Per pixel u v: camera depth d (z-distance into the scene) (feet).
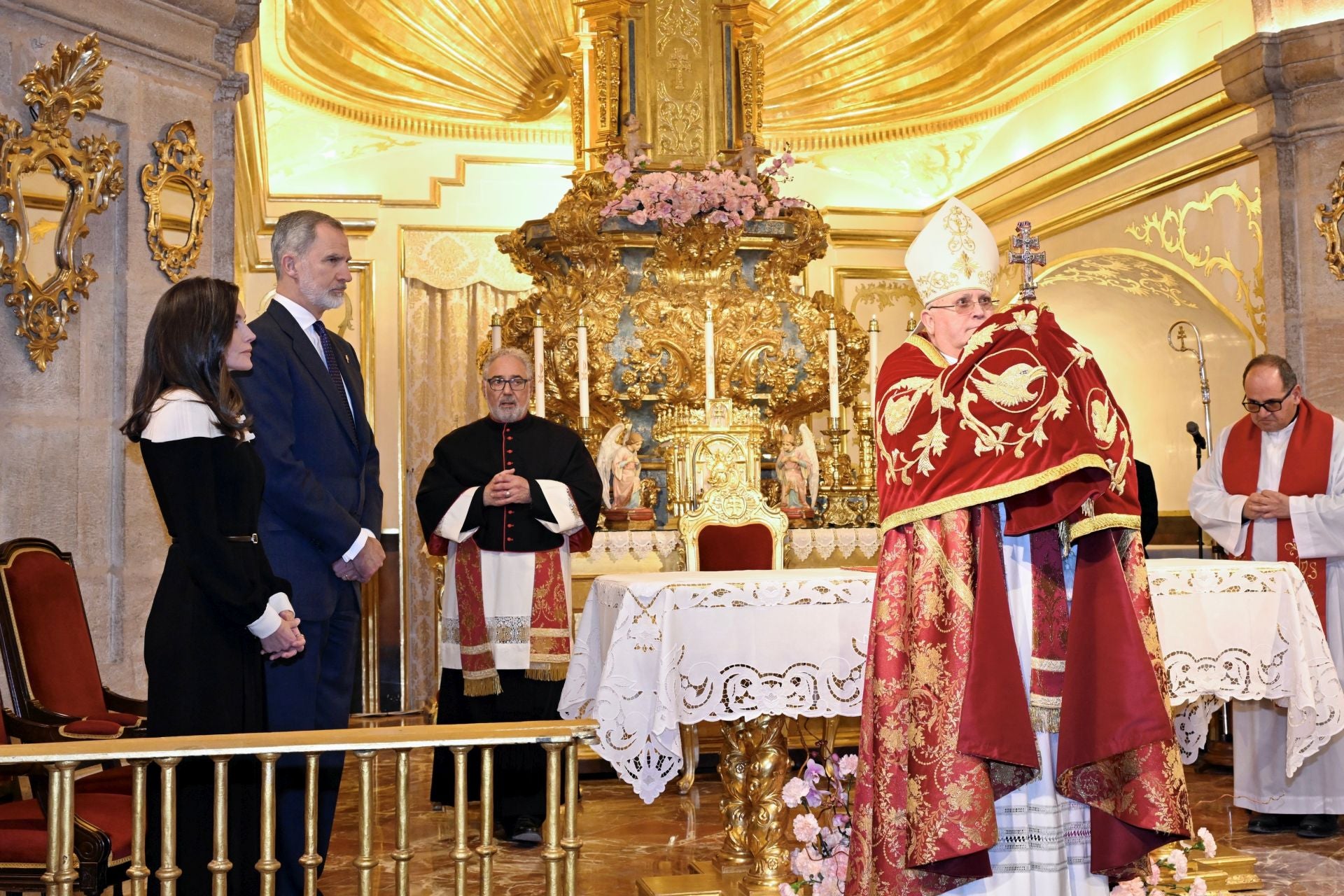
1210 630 12.34
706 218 25.11
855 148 34.94
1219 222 24.91
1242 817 17.54
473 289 32.94
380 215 32.53
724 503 17.60
